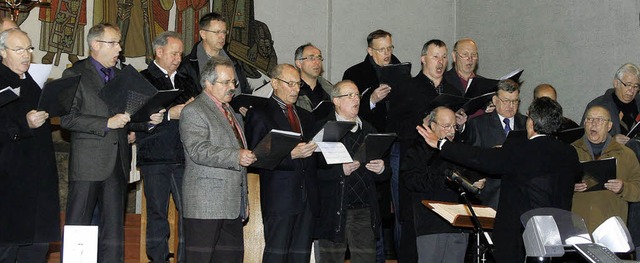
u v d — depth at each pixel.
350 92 7.07
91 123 6.34
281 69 6.98
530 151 6.24
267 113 6.75
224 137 6.31
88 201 6.45
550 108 6.28
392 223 8.77
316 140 6.82
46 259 6.80
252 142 6.70
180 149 6.92
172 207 7.44
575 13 10.85
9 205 6.04
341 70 12.03
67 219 6.43
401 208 7.25
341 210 6.89
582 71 10.75
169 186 6.95
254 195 7.55
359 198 7.02
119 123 6.32
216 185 6.24
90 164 6.44
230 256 6.43
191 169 6.29
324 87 8.57
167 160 6.90
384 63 8.45
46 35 10.06
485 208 6.71
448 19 12.57
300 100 7.64
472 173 6.96
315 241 7.80
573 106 10.84
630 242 5.69
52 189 6.25
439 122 6.98
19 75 6.10
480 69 12.10
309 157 6.83
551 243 5.46
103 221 6.52
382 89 7.75
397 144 7.83
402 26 12.39
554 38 11.10
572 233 5.54
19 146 6.09
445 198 7.04
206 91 6.43
